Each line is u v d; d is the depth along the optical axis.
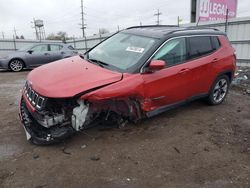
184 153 3.87
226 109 5.90
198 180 3.25
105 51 4.94
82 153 3.78
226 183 3.21
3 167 3.42
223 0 14.32
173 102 4.90
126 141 4.16
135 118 4.44
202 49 5.39
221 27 12.58
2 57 13.28
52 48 14.11
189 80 5.03
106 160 3.62
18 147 3.93
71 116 3.84
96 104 3.97
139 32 5.09
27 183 3.12
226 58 5.87
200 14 13.19
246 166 3.59
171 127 4.74
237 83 8.34
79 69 4.22
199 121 5.08
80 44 26.23
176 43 4.86
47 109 3.70
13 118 5.13
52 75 4.04
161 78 4.49
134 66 4.27
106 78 3.96
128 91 4.03
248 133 4.65
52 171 3.36
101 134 4.35
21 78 10.64
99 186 3.09
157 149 3.95
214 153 3.90
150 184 3.15
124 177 3.27
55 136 3.81
